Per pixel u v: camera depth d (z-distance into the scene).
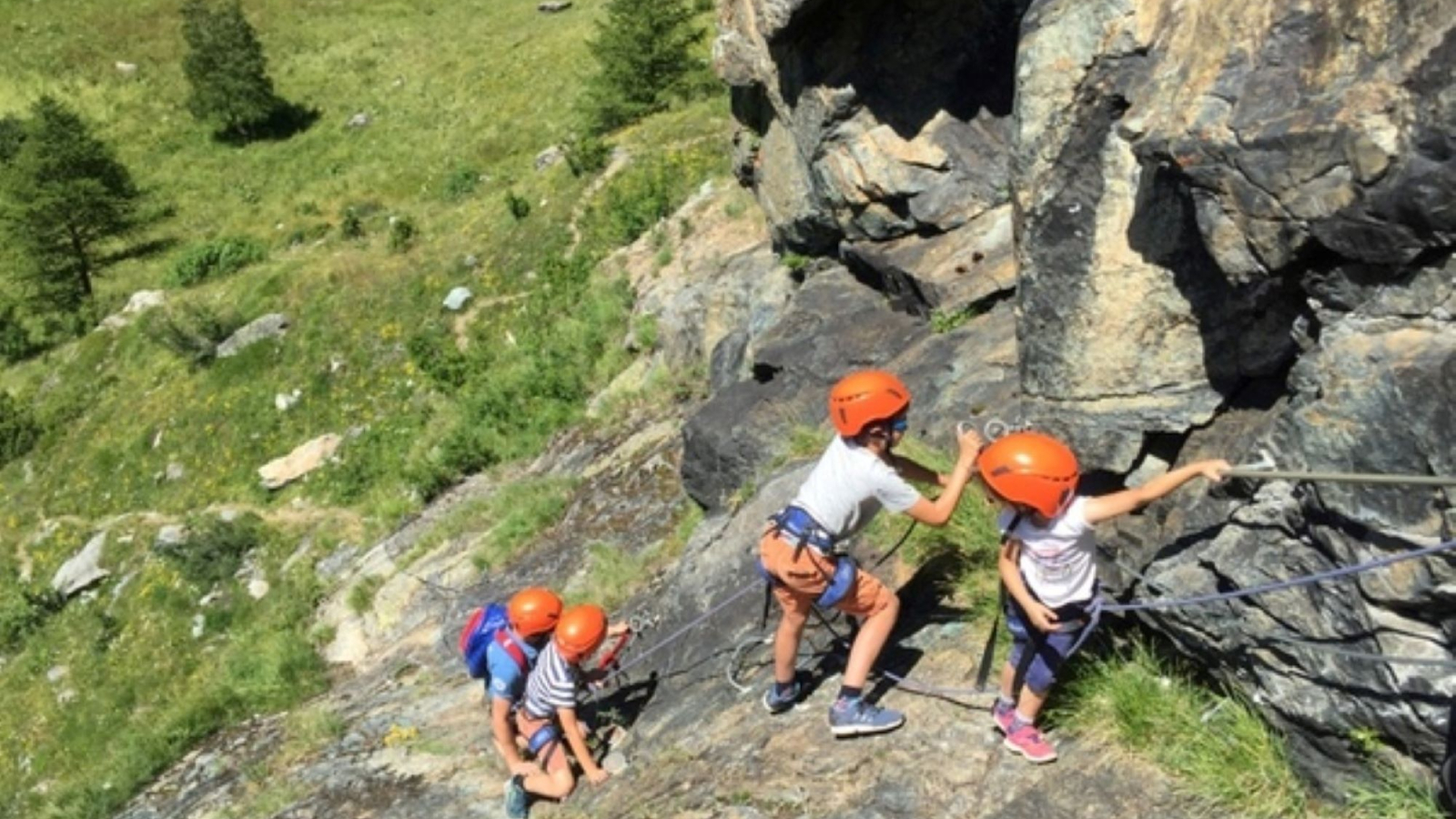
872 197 9.66
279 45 46.53
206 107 41.16
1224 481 4.56
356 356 23.81
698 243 19.58
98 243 35.59
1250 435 4.65
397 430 21.56
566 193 25.12
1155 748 4.89
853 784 5.31
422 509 18.08
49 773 17.58
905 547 6.59
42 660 19.81
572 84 39.25
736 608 7.27
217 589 19.41
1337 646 4.15
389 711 9.62
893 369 8.61
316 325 25.09
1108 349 4.94
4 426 26.45
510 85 40.72
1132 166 4.74
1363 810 4.30
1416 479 3.56
